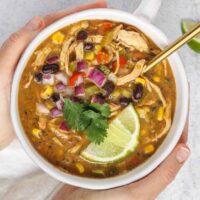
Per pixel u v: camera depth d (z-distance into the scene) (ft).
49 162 1.71
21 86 1.70
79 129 1.68
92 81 1.71
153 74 1.71
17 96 1.66
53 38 1.68
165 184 1.81
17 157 2.19
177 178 2.23
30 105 1.71
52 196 2.18
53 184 2.20
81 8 1.88
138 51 1.71
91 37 1.70
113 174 1.70
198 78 2.20
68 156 1.71
